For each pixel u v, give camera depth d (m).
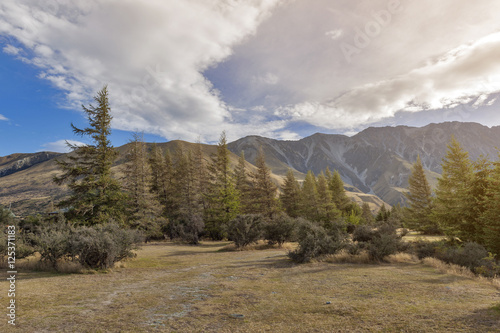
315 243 13.55
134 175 32.16
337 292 6.87
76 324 4.68
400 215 54.59
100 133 23.97
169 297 6.77
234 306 5.85
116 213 23.11
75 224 20.39
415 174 42.12
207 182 46.38
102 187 23.16
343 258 12.84
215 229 35.72
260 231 21.75
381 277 8.63
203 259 15.43
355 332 4.06
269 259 14.48
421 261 12.21
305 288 7.48
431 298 5.91
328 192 46.66
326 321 4.66
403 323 4.34
